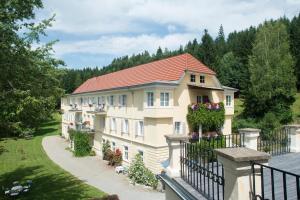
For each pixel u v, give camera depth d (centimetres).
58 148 4509
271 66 4753
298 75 6078
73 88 9394
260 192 432
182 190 680
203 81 3067
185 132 2866
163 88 2644
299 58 6056
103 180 2617
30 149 4362
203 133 2980
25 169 3078
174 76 2848
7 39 1399
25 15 1499
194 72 2927
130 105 3075
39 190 2272
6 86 1461
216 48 7600
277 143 1091
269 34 4934
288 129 1087
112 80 4066
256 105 4797
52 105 1595
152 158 2678
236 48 7781
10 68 1410
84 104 4647
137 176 2473
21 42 1499
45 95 1641
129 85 3033
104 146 3625
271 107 4656
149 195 2177
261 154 436
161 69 3164
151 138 2697
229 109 3256
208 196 588
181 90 2861
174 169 788
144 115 2742
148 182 2414
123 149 3231
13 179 2666
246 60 7031
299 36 6209
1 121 1382
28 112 1434
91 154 3909
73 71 9781
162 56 9862
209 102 3055
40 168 3117
